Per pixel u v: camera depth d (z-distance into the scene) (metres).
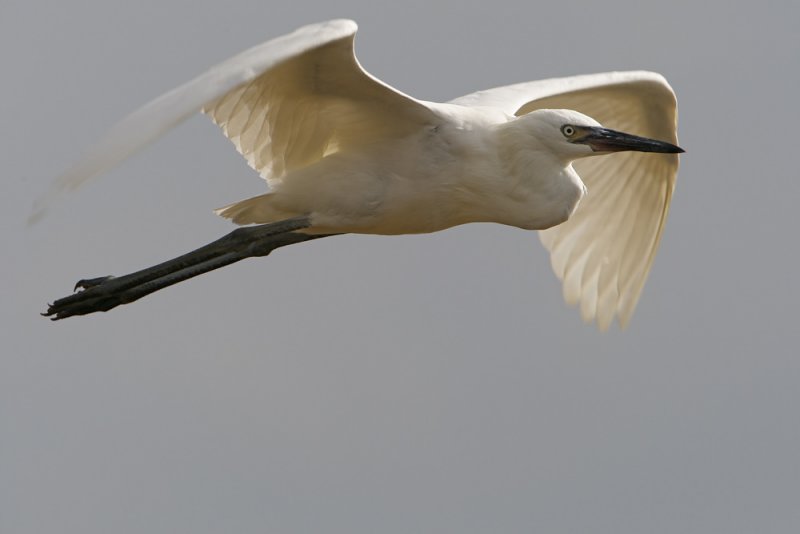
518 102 14.39
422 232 13.51
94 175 9.26
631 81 14.67
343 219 13.13
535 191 13.17
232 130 12.56
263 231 13.42
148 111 9.62
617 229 15.21
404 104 12.52
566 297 15.28
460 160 12.98
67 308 14.20
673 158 14.81
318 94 12.29
